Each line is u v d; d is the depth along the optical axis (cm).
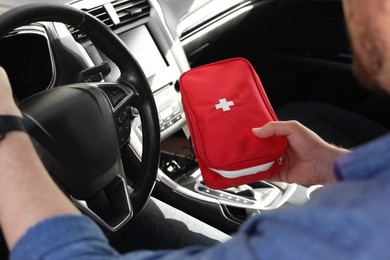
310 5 165
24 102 77
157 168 93
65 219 42
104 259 40
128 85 88
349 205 30
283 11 166
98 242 42
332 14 160
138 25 114
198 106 84
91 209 84
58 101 77
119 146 86
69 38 97
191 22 130
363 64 39
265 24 166
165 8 120
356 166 32
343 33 158
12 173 46
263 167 81
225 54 165
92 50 102
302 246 29
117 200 85
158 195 111
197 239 93
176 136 130
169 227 95
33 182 46
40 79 98
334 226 29
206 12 134
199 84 87
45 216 43
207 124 82
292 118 134
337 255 28
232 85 87
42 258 40
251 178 84
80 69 98
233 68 90
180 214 99
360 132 128
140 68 90
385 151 31
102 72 88
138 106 91
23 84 98
